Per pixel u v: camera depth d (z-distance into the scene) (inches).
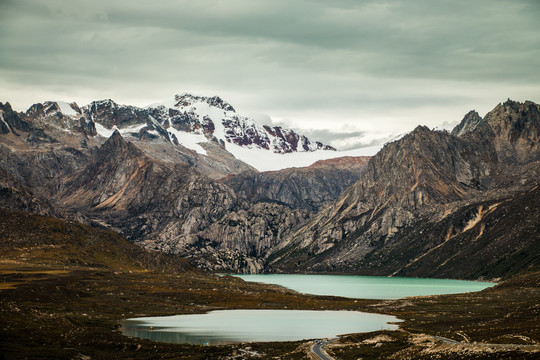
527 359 6747.1
